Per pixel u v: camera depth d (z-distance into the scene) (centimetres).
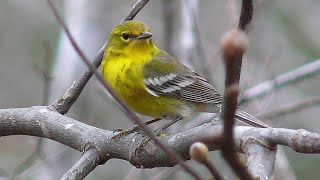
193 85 1106
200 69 1284
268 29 1678
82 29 1338
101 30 1566
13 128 890
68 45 1291
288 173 1152
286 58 1664
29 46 1736
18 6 1755
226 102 409
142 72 1067
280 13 1711
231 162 412
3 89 1700
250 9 543
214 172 416
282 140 645
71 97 923
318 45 1691
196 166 1241
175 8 1441
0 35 1759
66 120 868
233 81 411
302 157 1516
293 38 1702
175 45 1395
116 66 1067
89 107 1470
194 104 1114
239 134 671
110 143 822
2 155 1401
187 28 1307
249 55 1581
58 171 1252
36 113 884
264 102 1252
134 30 1073
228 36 388
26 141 1440
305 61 1664
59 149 1287
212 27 1694
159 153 780
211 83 1212
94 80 1357
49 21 1716
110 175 1534
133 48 1073
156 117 1110
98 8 1570
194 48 1338
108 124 1488
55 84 1229
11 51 1752
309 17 1725
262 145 654
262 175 617
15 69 1727
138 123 525
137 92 1064
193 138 728
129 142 814
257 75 1441
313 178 1526
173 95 1091
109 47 1091
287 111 1274
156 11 1703
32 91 1697
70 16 1351
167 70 1091
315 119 1551
